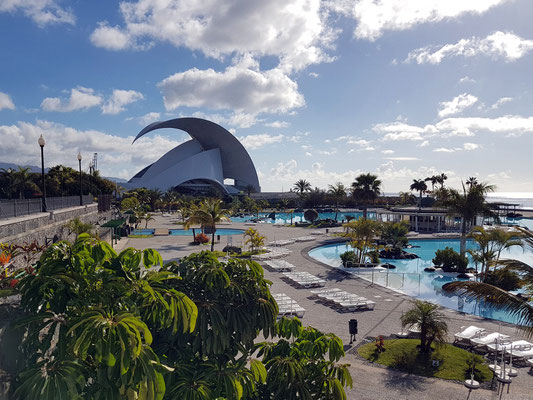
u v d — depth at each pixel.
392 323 17.81
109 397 4.70
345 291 23.61
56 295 5.05
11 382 4.73
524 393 11.47
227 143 132.62
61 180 53.00
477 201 33.69
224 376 6.21
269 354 8.29
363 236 32.53
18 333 5.01
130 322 4.43
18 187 44.31
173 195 104.19
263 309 6.85
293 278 25.80
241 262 7.44
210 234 54.53
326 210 95.81
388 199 109.94
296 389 7.15
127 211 62.75
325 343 8.12
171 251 37.50
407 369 13.01
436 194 39.03
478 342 14.30
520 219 80.88
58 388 4.34
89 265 5.57
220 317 6.38
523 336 16.44
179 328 6.30
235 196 116.44
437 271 31.55
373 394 11.36
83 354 4.20
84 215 31.59
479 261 27.03
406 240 39.56
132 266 6.12
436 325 14.09
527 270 10.73
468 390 11.62
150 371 4.54
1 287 6.41
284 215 95.19
